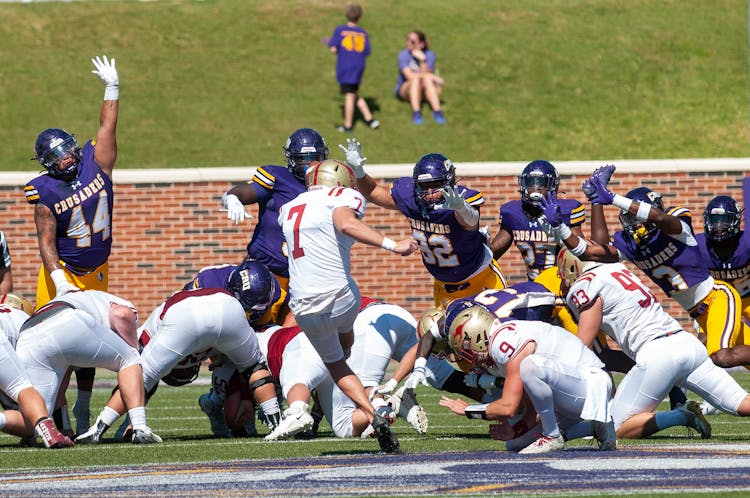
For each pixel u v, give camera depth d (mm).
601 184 24094
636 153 56594
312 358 22109
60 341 20969
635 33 66688
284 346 22562
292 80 61406
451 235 24891
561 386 18297
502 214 26750
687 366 20812
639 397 20875
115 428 25703
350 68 56344
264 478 15758
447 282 25797
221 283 24062
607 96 61094
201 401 23609
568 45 65562
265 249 26344
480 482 15000
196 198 46250
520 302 22672
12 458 19078
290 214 18672
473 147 56500
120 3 68125
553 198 22578
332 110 58781
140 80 60531
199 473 16547
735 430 22922
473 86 61562
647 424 20781
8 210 45312
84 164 25688
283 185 26297
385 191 25547
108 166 26062
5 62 60781
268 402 22656
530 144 57000
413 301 46562
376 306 23750
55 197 25109
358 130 57125
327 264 18328
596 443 20250
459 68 63125
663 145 57281
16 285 45312
